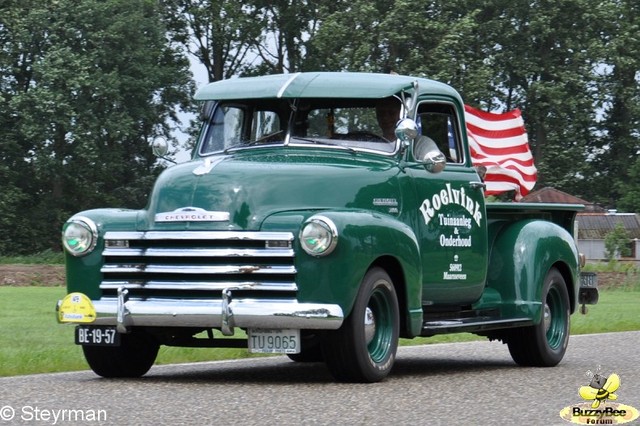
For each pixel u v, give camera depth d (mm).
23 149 59812
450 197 9867
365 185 8969
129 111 59562
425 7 56406
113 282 8688
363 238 8438
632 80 63188
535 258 10648
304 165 8836
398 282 9000
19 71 58469
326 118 9539
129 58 58719
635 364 10727
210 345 9164
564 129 61125
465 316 10258
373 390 8070
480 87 54031
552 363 10695
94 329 8766
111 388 8109
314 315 8180
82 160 58500
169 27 65562
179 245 8500
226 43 65125
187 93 64125
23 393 7762
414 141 9648
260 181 8555
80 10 57219
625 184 65375
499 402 7445
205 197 8508
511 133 20719
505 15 62250
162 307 8430
